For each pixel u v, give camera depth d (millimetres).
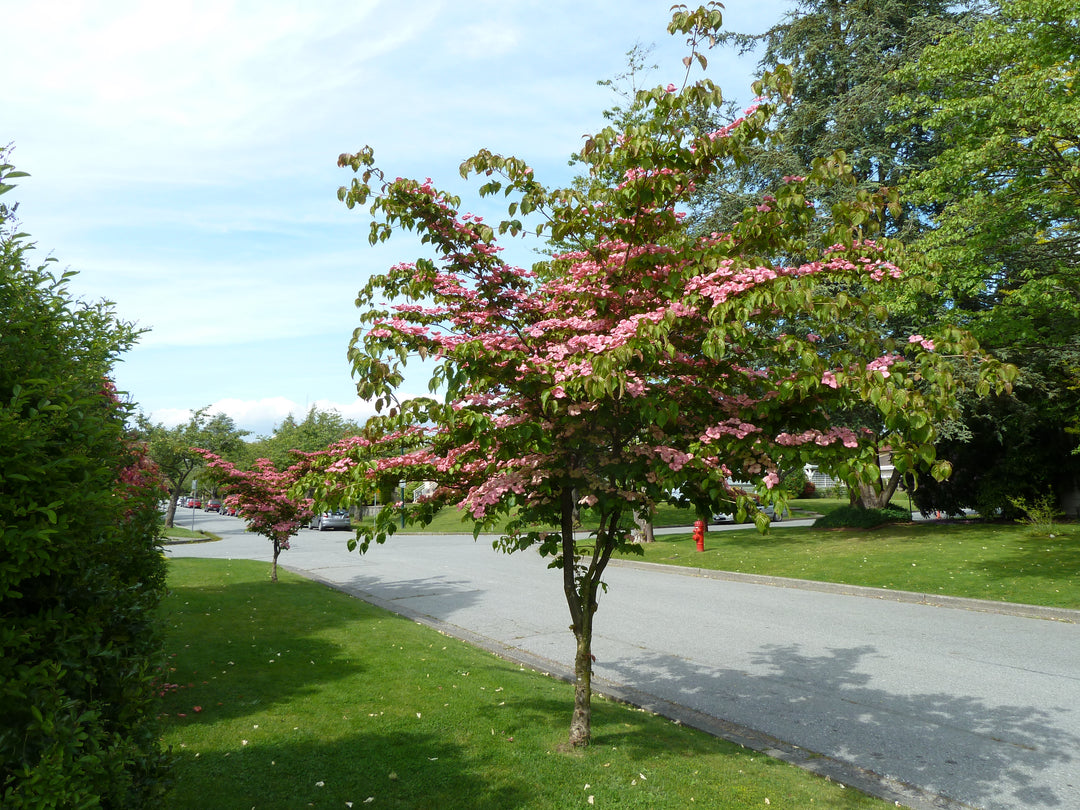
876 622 10055
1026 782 4762
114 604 2920
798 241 4336
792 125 21078
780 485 3750
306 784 4340
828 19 22109
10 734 2215
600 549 5469
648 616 10805
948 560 13875
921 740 5570
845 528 21391
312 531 37500
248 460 48094
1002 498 19359
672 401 4262
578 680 5176
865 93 19891
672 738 5457
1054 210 12203
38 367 2564
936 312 15766
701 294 3820
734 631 9688
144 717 2965
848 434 3777
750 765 4902
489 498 4398
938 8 20547
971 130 12539
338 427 49000
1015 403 17438
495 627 10242
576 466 4738
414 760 4770
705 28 4129
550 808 4086
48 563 2422
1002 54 12156
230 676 6816
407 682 6723
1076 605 10156
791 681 7258
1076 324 15805
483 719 5688
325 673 7016
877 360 3713
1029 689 6801
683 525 31906
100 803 2518
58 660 2502
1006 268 15875
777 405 3969
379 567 18281
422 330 4398
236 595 12148
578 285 4688
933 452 3428
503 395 4633
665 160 4344
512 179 4758
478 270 4969
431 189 4641
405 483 5125
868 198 4023
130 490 5324
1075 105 10469
